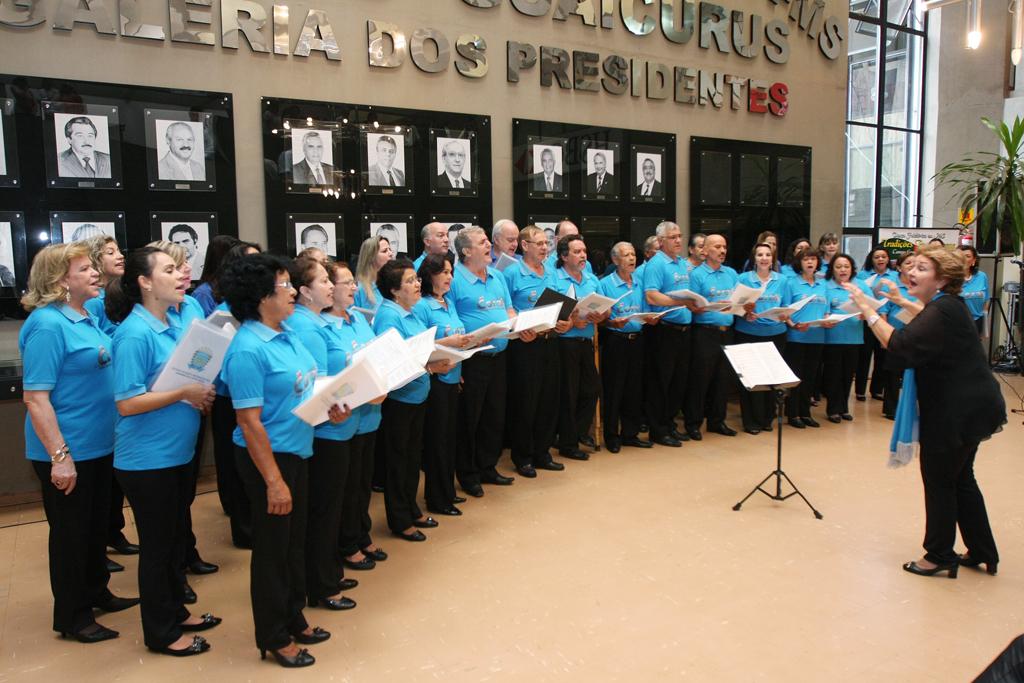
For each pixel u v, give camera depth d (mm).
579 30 6184
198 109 4648
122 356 2451
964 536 3365
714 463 5090
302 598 2689
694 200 6922
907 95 10516
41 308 2609
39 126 4219
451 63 5559
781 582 3264
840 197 8023
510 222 5121
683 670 2566
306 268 2912
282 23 4867
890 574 3352
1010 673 1359
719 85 6996
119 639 2811
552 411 4902
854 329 6207
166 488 2561
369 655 2668
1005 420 3219
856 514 4102
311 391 2531
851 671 2561
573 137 6172
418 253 5473
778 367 4086
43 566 3529
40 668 2598
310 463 2861
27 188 4211
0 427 4324
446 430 4059
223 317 2773
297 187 4988
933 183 10617
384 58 5258
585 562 3475
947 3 7656
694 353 5629
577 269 5020
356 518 3363
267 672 2562
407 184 5406
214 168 4715
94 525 2906
